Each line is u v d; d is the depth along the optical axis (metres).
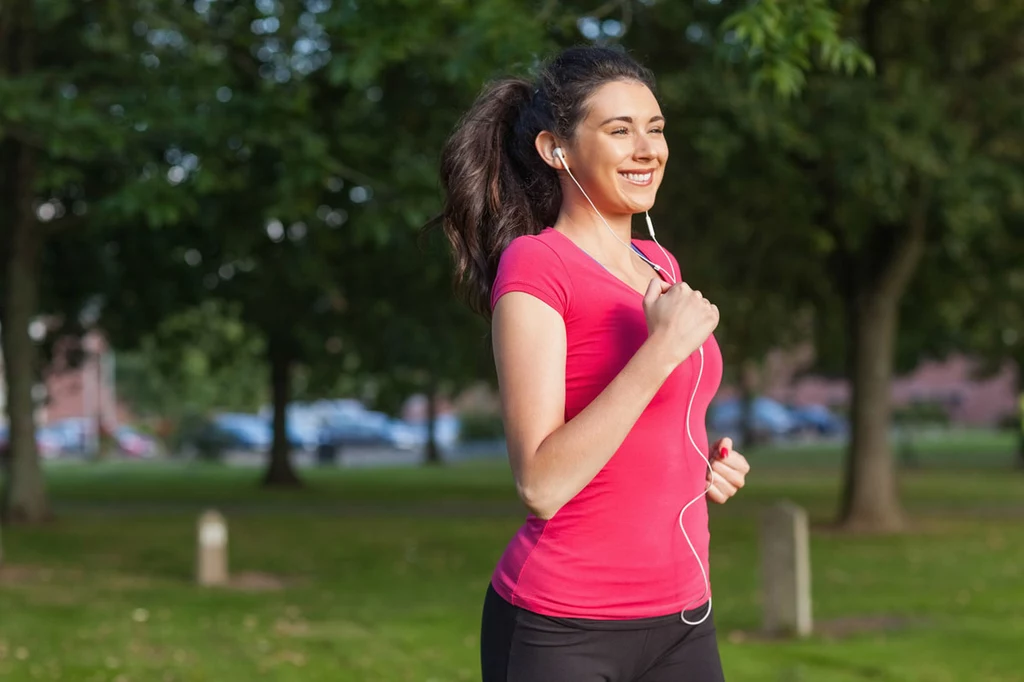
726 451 2.39
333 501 23.00
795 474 29.92
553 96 2.31
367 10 8.80
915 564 12.96
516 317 2.13
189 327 26.00
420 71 13.26
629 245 2.38
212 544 11.92
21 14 15.06
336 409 57.72
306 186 11.38
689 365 2.20
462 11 8.92
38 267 18.61
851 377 17.17
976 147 15.77
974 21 14.87
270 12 11.70
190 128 11.54
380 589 11.44
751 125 13.27
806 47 6.78
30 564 13.30
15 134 11.94
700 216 16.56
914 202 15.08
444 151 2.50
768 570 8.63
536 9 9.44
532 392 2.09
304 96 11.45
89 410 58.69
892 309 16.95
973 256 17.50
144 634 8.64
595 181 2.27
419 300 22.78
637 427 2.15
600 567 2.16
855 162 13.77
